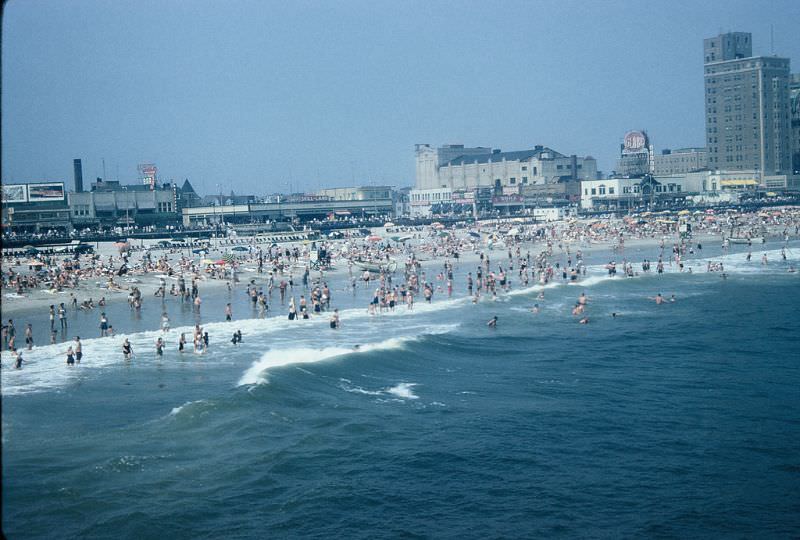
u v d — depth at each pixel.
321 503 36.28
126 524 33.50
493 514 35.59
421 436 45.91
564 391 56.41
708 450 43.66
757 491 38.00
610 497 37.44
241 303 105.19
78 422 46.97
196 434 44.84
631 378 60.25
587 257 172.12
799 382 58.19
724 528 34.12
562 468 41.16
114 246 179.50
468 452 43.31
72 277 120.06
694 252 178.88
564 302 103.81
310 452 42.62
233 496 36.84
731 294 109.94
